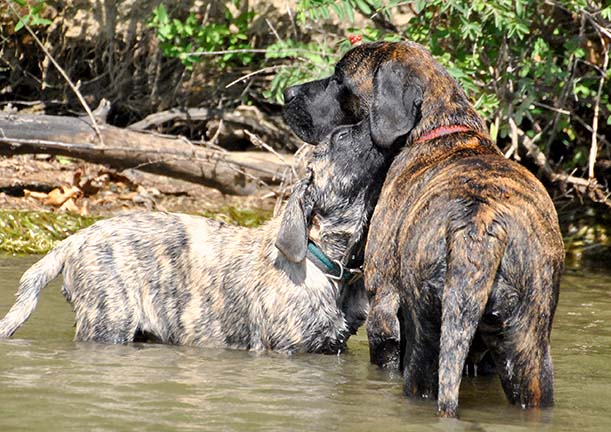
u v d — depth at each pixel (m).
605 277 11.60
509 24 11.00
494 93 12.04
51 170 13.88
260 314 8.19
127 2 14.60
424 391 6.52
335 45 13.59
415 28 11.79
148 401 6.59
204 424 6.13
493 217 5.98
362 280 8.22
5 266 11.10
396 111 7.54
